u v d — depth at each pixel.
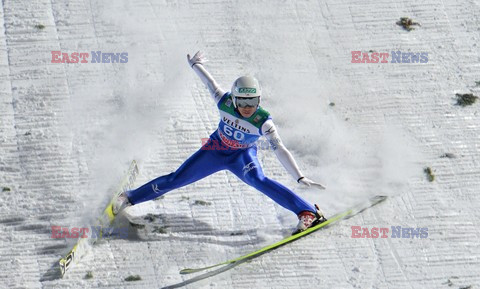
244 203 22.98
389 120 25.95
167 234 21.69
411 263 20.86
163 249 21.22
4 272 20.31
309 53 28.56
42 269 20.42
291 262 20.84
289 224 22.23
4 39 28.09
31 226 21.70
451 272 20.59
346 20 29.84
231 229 22.05
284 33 29.33
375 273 20.56
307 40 29.08
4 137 24.53
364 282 20.27
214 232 21.89
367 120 25.97
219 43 28.83
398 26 29.53
